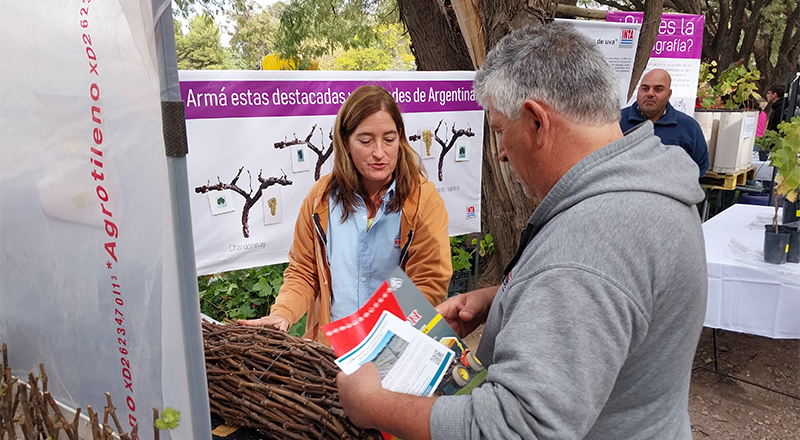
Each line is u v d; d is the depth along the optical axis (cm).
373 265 195
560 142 94
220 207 283
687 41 489
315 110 295
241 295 362
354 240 194
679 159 95
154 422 86
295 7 695
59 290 100
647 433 93
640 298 82
